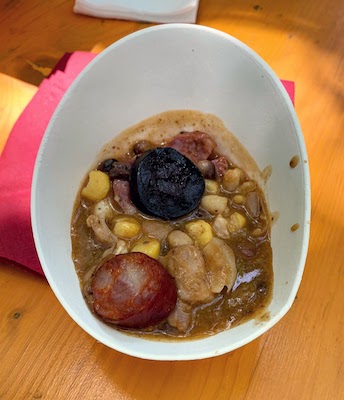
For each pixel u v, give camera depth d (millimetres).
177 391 182
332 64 265
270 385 185
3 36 269
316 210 222
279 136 196
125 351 152
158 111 219
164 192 194
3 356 187
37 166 173
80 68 250
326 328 197
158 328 175
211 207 201
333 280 206
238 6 283
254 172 212
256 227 200
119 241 191
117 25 276
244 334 162
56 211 183
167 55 203
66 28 274
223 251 190
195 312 181
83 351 188
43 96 238
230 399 182
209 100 216
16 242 204
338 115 248
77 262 188
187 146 214
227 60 202
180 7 272
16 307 196
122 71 199
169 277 176
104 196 201
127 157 216
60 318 194
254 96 203
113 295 166
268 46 269
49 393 180
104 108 203
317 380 187
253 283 188
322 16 281
